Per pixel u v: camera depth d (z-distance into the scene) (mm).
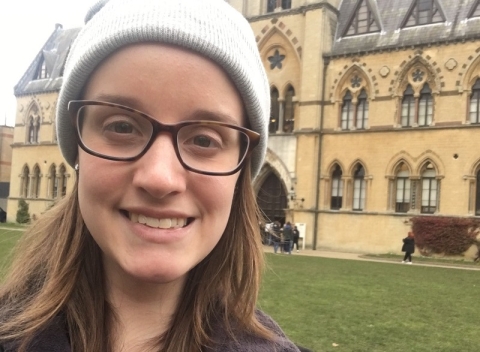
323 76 34719
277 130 36469
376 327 10281
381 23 34031
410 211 31297
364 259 28000
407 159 31453
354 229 32750
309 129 34531
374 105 32844
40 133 46531
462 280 19062
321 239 33812
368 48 33125
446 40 30562
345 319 10930
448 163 30188
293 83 36000
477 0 30750
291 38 36000
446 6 32062
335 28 35531
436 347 8938
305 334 9492
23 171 47500
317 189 34281
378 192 32312
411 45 31625
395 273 20688
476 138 29484
